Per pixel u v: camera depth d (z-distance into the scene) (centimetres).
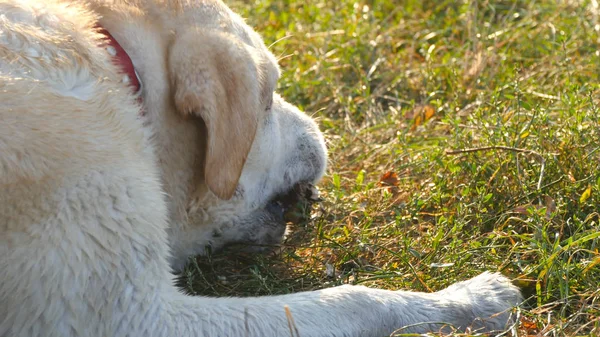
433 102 548
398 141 535
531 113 510
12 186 314
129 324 323
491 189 457
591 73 578
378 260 429
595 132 461
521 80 573
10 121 318
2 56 332
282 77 631
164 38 375
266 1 744
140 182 339
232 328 333
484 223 441
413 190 483
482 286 384
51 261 314
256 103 365
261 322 336
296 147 433
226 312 338
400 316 361
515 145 471
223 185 358
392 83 616
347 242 442
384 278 407
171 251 402
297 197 446
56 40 346
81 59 347
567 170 456
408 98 613
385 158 532
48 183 318
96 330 320
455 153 467
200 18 382
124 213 329
